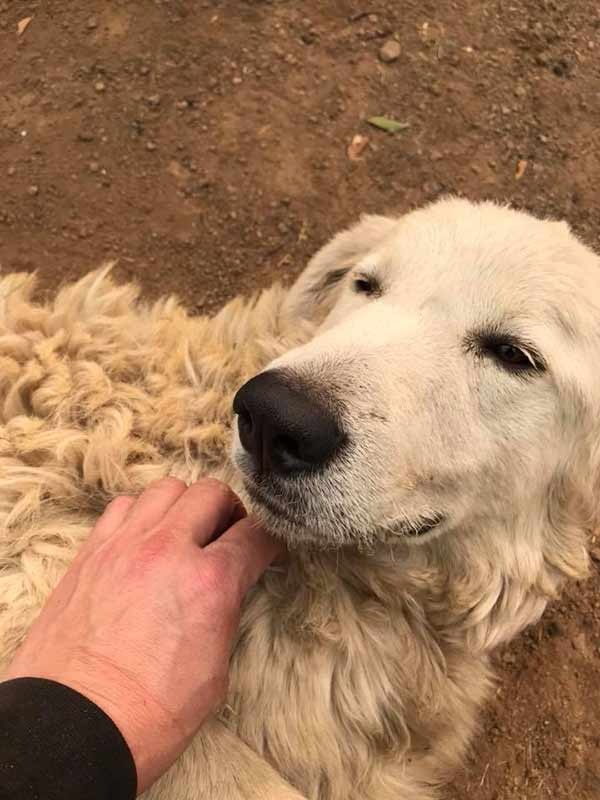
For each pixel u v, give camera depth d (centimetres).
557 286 31
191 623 24
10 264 57
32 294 45
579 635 49
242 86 62
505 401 30
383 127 62
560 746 46
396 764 34
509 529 33
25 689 21
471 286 31
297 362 26
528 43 65
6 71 61
